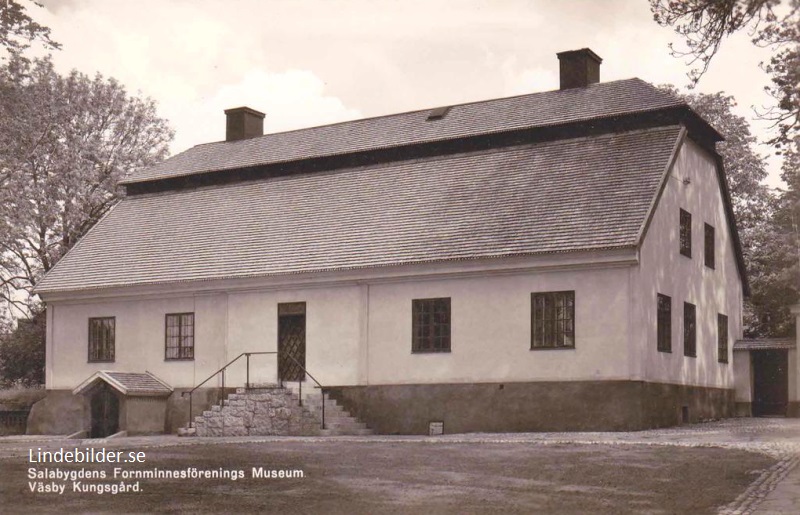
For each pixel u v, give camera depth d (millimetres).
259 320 32594
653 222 27906
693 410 30203
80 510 14000
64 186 45969
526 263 27797
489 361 28328
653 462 18016
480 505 13953
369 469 17641
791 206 36625
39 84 43656
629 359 26328
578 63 34094
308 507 14039
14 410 40000
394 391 29781
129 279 35031
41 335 46125
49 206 45156
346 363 30750
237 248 34062
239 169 37625
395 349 29953
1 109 36625
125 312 35469
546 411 27297
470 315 28781
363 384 30328
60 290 36344
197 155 40688
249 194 36969
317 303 31531
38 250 46000
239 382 32719
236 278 32656
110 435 33562
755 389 35469
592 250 26688
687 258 30766
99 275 36062
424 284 29688
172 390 33969
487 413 28172
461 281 29047
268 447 22047
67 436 34375
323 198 34656
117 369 35281
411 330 29734
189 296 34094
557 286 27531
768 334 43781
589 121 30891
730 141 43844
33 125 41594
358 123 37688
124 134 49500
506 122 32938
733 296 35719
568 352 27172
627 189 28219
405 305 29953
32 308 46844
